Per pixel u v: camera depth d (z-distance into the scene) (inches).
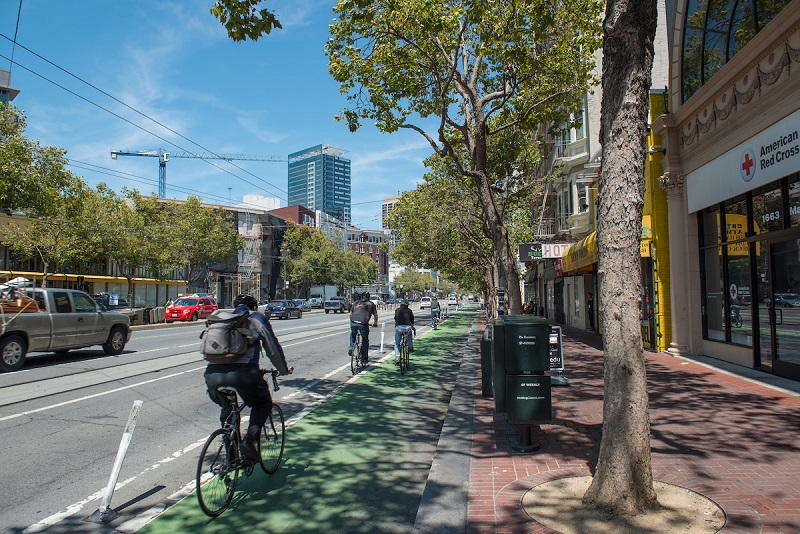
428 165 917.2
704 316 500.4
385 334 938.1
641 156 164.4
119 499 188.9
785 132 345.7
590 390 360.2
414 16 406.9
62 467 219.8
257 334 185.9
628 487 158.1
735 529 144.0
